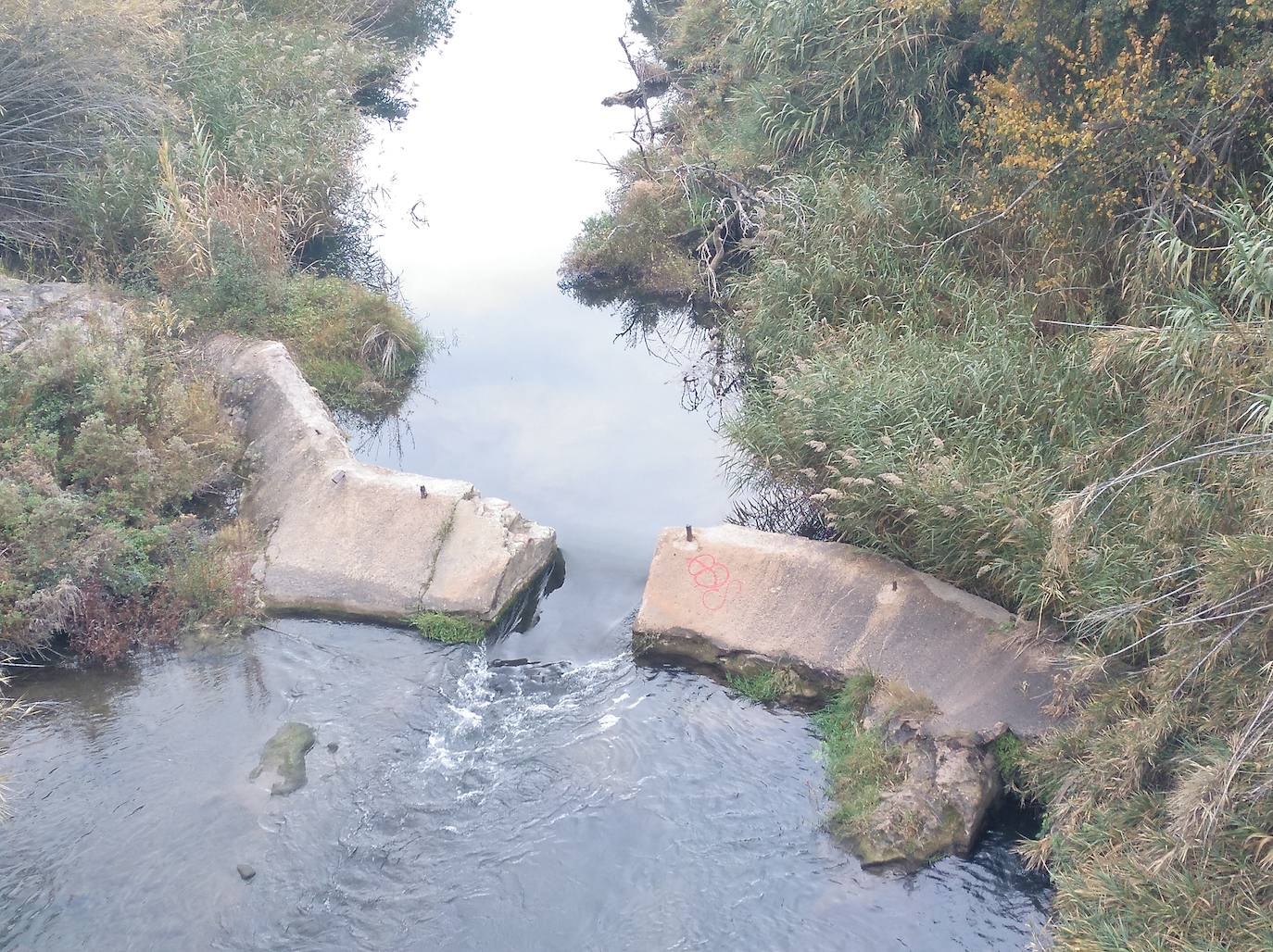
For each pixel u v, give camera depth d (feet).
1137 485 26.71
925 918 22.53
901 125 49.29
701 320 53.88
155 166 49.16
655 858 24.00
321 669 29.76
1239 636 21.56
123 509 33.47
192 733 27.32
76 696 28.58
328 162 56.75
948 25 47.52
